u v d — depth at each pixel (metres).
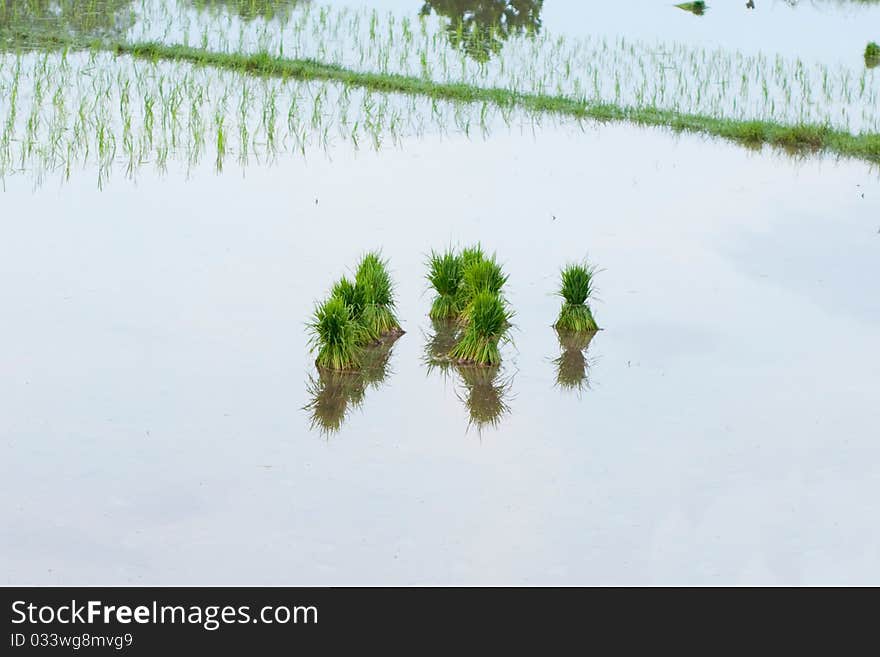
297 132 22.98
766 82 28.47
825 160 23.27
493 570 10.05
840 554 10.45
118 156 20.95
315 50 28.94
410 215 19.02
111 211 18.47
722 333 15.34
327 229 18.19
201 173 20.48
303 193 19.81
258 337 14.47
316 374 13.80
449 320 15.69
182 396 12.91
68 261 16.42
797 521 10.95
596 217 19.41
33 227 17.61
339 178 20.69
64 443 11.78
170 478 11.26
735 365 14.38
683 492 11.38
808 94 27.41
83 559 9.95
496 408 13.19
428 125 24.19
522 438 12.45
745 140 24.30
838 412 13.14
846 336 15.26
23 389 12.84
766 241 18.66
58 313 14.79
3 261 16.31
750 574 10.16
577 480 11.56
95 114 22.81
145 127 22.19
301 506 10.88
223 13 32.16
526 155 22.70
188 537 10.32
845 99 27.17
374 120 24.16
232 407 12.77
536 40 31.78
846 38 34.19
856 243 18.66
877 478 11.75
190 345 14.15
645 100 26.67
